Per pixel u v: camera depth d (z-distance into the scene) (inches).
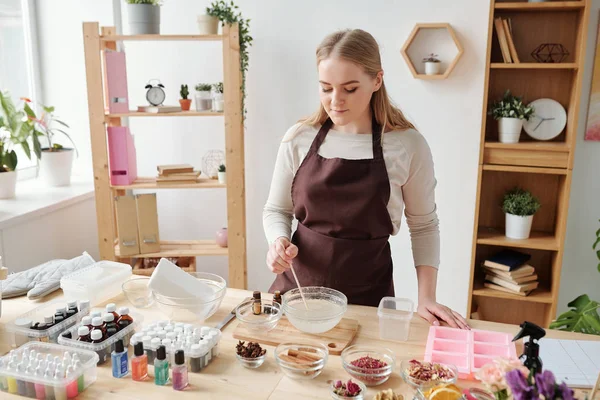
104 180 113.0
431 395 43.4
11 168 116.0
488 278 114.0
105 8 130.3
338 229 69.1
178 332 54.2
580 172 112.1
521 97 109.1
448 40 112.8
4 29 127.4
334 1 116.8
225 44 107.8
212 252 119.6
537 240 109.7
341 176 67.2
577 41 104.7
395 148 67.1
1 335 58.8
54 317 57.7
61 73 136.1
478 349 54.2
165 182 116.3
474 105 114.0
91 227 129.9
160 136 133.4
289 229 73.5
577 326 91.0
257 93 125.0
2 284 70.1
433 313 63.3
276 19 120.4
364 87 61.5
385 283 72.8
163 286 58.7
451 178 118.3
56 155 126.0
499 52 111.1
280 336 57.0
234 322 61.4
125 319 56.7
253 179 129.6
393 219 70.2
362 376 48.4
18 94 132.8
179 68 129.0
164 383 49.1
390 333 57.8
